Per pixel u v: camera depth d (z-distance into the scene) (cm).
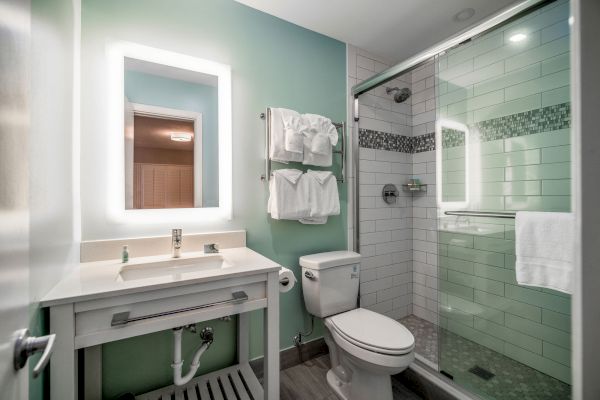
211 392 136
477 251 177
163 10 140
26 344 47
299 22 178
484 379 147
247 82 161
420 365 156
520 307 158
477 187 177
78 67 119
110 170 127
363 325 141
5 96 42
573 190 95
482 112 174
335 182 180
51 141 87
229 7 157
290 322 174
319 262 157
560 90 144
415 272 236
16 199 46
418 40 199
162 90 141
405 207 235
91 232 123
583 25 94
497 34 167
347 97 202
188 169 146
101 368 122
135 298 90
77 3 119
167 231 140
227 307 104
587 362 93
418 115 235
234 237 152
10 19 43
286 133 159
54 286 89
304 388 152
